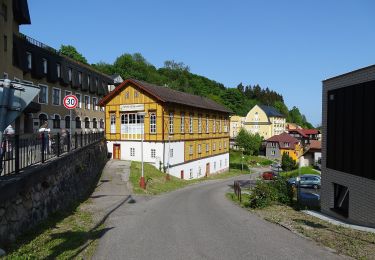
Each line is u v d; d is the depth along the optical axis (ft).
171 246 33.76
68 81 147.54
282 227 43.19
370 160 47.93
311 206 73.31
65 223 40.27
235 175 188.03
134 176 96.68
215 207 63.57
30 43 121.90
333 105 59.77
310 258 29.76
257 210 60.29
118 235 37.52
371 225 47.29
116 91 134.10
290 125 507.71
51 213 42.22
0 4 89.71
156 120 126.62
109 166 112.06
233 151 319.88
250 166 263.70
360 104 50.70
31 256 26.84
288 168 229.66
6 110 20.52
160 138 125.70
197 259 29.76
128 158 133.18
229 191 103.71
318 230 41.29
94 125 179.11
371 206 47.57
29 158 38.45
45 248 29.66
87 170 71.61
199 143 159.74
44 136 43.50
